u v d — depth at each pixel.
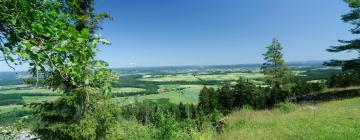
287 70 46.66
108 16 14.30
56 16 2.89
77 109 13.28
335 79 41.16
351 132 12.70
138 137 13.62
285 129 14.44
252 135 14.02
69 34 2.78
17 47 2.66
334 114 17.36
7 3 2.80
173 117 13.27
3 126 11.81
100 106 13.31
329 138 12.02
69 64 2.91
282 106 23.95
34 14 2.80
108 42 3.00
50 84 12.21
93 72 3.06
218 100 48.31
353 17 28.28
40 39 2.82
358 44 28.80
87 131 13.23
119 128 14.20
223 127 17.55
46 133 13.62
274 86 45.38
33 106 14.08
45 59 2.74
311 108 22.36
